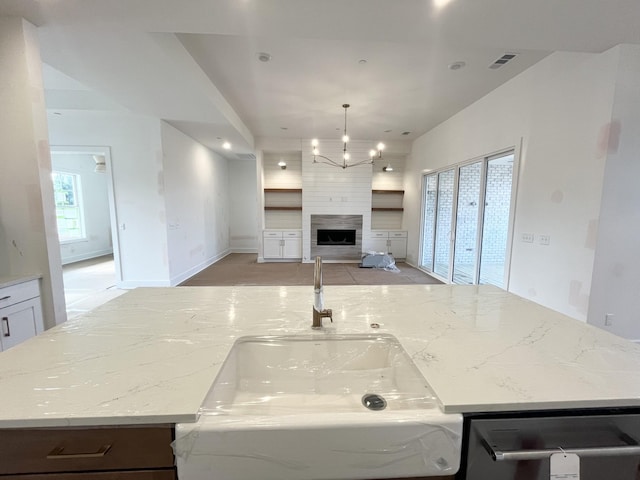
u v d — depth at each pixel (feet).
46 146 6.95
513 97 11.44
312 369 3.60
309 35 7.41
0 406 2.25
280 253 23.43
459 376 2.67
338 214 22.91
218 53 9.80
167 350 3.15
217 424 2.18
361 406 3.11
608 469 2.46
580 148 8.69
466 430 2.33
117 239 15.37
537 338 3.51
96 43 7.55
